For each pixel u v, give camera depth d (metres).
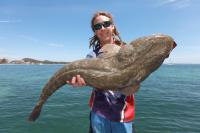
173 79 48.84
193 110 17.31
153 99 22.08
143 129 12.84
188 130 12.78
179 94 25.97
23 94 26.45
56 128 13.07
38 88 32.31
